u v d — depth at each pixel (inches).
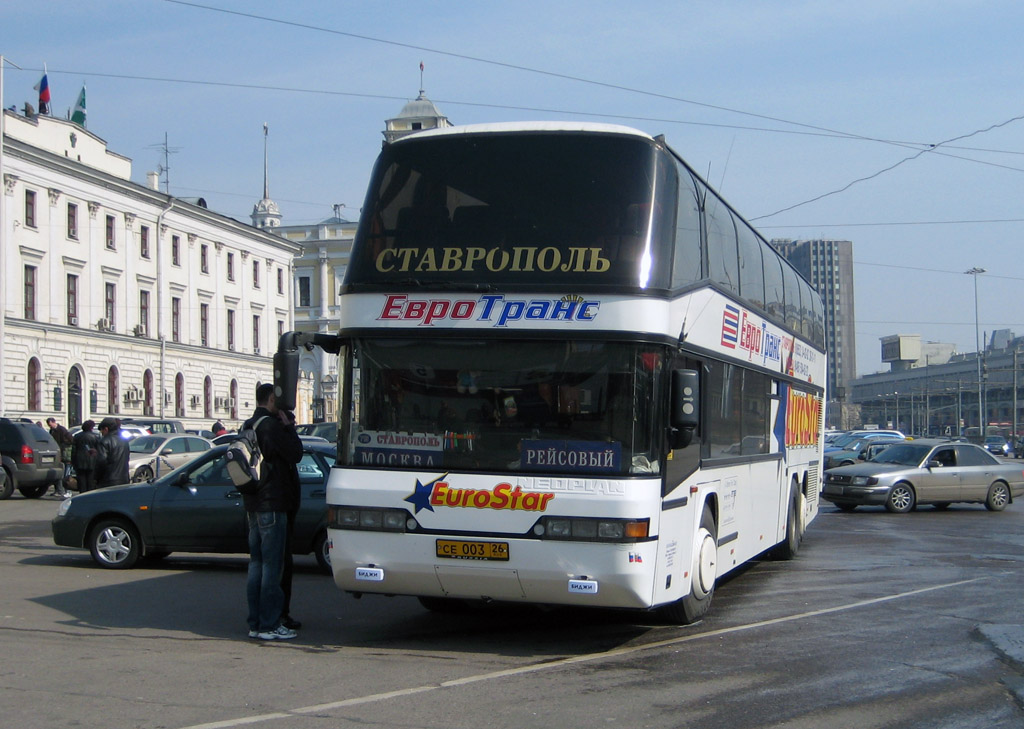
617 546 313.4
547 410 323.6
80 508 539.2
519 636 366.9
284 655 330.6
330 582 505.4
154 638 356.8
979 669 314.5
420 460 329.7
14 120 2012.8
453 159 346.9
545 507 317.7
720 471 410.9
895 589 484.1
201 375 2679.6
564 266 329.1
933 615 410.6
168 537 528.1
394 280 338.6
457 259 335.9
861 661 325.1
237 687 286.7
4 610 409.1
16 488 1125.1
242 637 360.2
